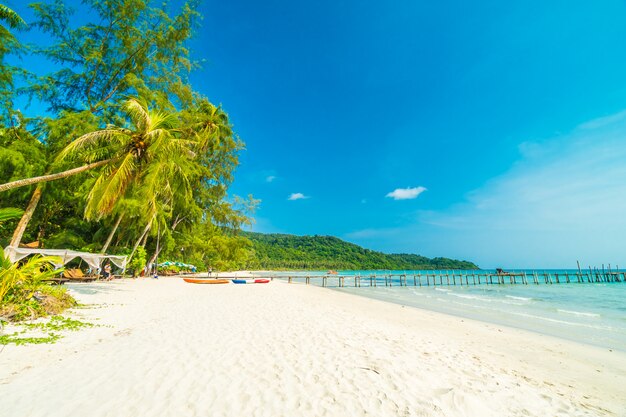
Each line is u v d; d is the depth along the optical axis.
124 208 18.98
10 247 11.77
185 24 16.14
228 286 20.69
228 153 31.75
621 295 27.94
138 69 15.98
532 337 9.66
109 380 4.03
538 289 37.03
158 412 3.26
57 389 3.69
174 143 12.42
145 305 10.43
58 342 5.50
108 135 11.09
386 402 3.79
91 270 18.44
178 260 40.50
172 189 17.31
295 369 4.75
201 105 28.58
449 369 5.30
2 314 6.27
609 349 8.48
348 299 18.66
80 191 16.36
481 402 4.02
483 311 16.45
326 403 3.68
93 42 14.71
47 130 12.91
